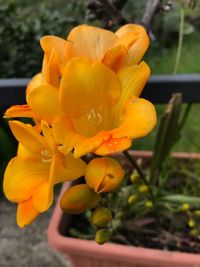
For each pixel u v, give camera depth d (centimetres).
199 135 36
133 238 20
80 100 11
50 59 11
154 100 19
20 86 20
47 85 11
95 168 11
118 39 12
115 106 12
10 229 31
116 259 18
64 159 11
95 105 11
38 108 11
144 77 11
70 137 11
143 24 17
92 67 11
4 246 30
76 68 11
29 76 39
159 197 20
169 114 18
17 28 38
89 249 18
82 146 10
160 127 19
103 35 12
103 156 11
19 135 12
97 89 11
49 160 12
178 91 19
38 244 30
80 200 12
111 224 19
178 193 22
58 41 12
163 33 50
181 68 46
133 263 18
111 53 11
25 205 12
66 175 12
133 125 11
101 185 11
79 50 12
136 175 19
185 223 20
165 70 46
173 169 22
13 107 12
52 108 11
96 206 13
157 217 20
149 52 48
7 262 29
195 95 19
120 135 10
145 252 17
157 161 20
